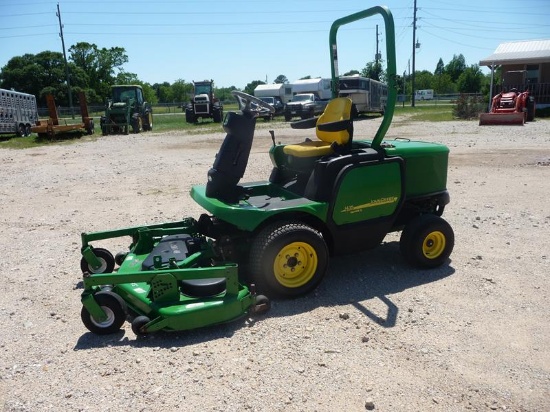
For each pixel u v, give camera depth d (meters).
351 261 5.28
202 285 3.84
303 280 4.34
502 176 9.64
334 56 5.33
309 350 3.51
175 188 9.29
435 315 4.01
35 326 4.00
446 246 4.95
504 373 3.20
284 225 4.25
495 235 6.03
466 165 10.96
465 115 26.55
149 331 3.67
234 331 3.81
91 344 3.69
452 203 7.63
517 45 27.77
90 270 4.84
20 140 21.50
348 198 4.43
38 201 8.58
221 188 4.53
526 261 5.14
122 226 6.79
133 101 24.23
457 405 2.89
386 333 3.74
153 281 3.72
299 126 5.30
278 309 4.17
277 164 5.24
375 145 4.71
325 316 4.03
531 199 7.78
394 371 3.24
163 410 2.88
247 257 4.61
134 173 11.13
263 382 3.13
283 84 36.44
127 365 3.36
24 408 2.92
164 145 17.62
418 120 25.86
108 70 82.75
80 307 4.35
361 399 2.96
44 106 70.62
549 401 2.92
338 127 4.55
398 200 4.69
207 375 3.21
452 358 3.38
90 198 8.66
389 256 5.41
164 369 3.30
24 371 3.32
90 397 3.01
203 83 31.28
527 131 17.89
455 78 90.62
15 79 71.25
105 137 22.06
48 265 5.39
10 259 5.61
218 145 17.05
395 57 4.43
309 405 2.91
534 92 26.19
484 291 4.43
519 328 3.77
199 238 4.64
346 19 4.96
